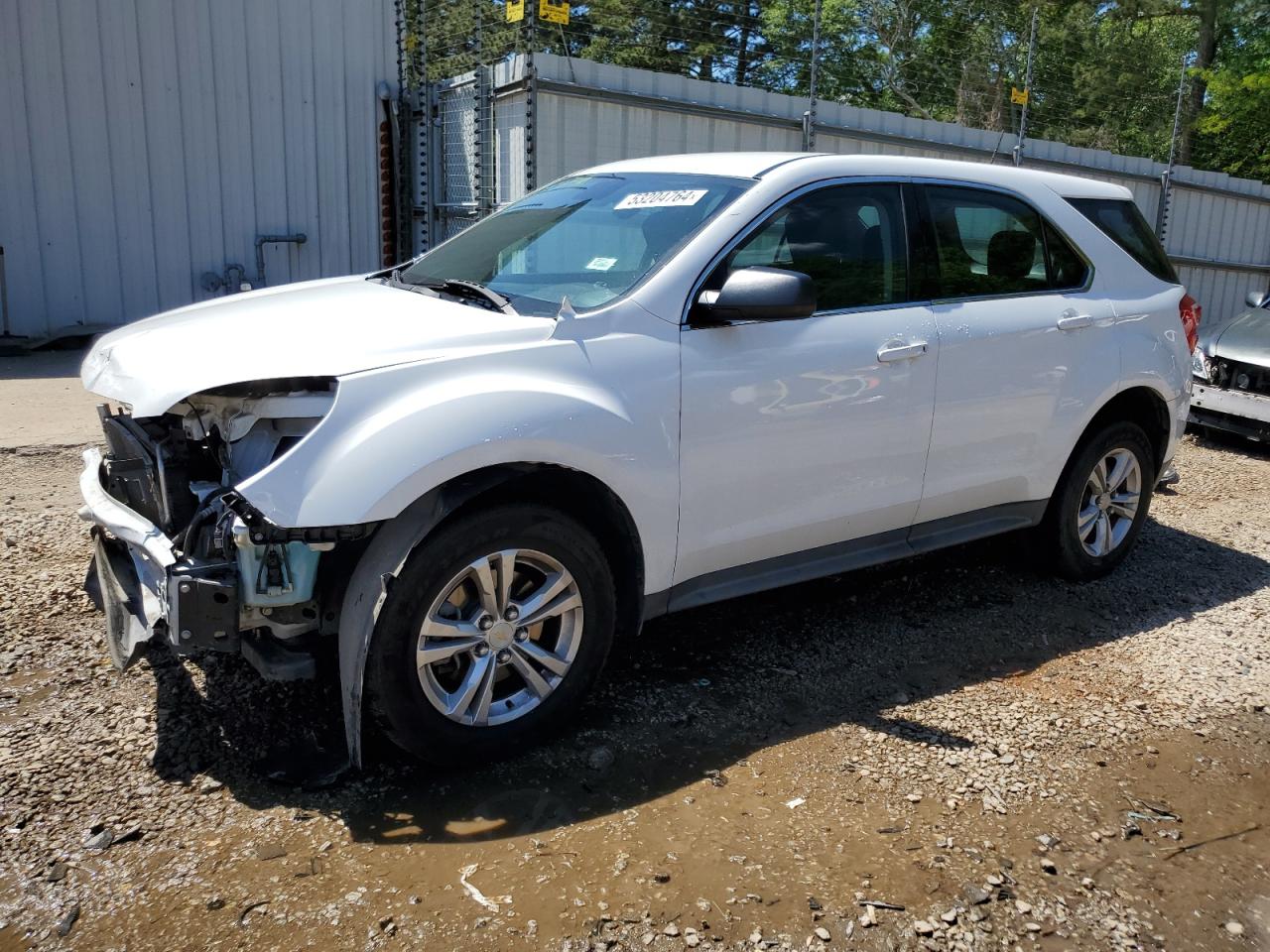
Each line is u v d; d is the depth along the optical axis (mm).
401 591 2920
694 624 4449
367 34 11992
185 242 11500
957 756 3434
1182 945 2607
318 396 2949
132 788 3031
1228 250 15352
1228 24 23578
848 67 17562
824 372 3766
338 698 3590
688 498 3496
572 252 3895
